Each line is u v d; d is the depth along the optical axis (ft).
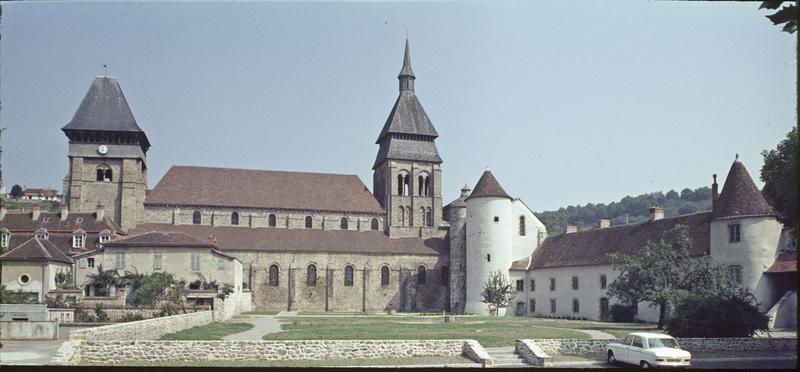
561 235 288.10
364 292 315.99
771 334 146.92
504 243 293.84
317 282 311.06
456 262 320.91
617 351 101.96
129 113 312.50
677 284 160.15
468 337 137.90
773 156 137.08
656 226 237.45
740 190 196.44
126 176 307.58
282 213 331.98
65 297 194.90
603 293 240.53
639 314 215.51
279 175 348.59
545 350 111.34
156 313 166.20
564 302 262.26
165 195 318.65
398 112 368.48
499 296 282.15
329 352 101.09
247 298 280.10
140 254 220.64
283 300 305.53
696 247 210.18
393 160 358.02
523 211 300.61
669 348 94.58
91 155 306.35
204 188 327.26
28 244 219.61
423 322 203.62
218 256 224.53
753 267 187.83
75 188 304.09
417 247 330.75
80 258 220.64
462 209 324.60
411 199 354.54
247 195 331.16
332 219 340.80
